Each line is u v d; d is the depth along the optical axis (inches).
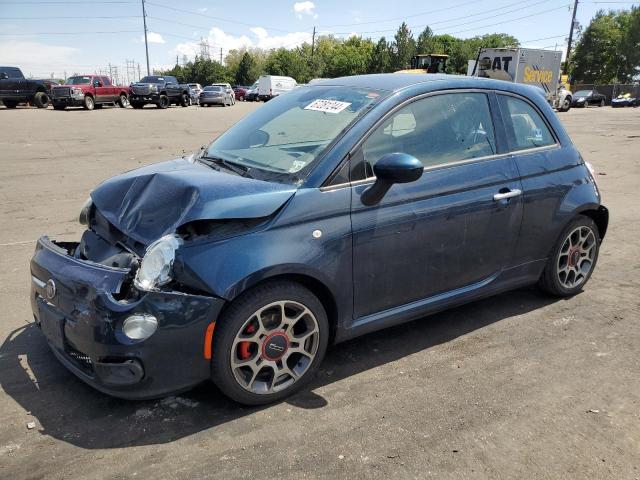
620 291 186.1
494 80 155.6
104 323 103.2
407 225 129.1
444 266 139.6
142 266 104.7
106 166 424.5
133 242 117.1
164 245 105.0
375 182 124.1
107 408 116.3
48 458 101.0
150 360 103.7
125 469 98.5
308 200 116.0
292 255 112.0
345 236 119.8
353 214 121.0
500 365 137.4
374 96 136.1
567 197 163.8
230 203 109.1
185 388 109.1
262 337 114.3
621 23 3161.9
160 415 114.4
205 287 104.7
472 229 142.0
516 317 165.0
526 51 1147.3
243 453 103.4
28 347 141.0
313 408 118.1
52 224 260.7
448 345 147.3
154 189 121.3
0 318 157.0
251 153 137.0
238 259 107.1
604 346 147.6
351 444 106.5
